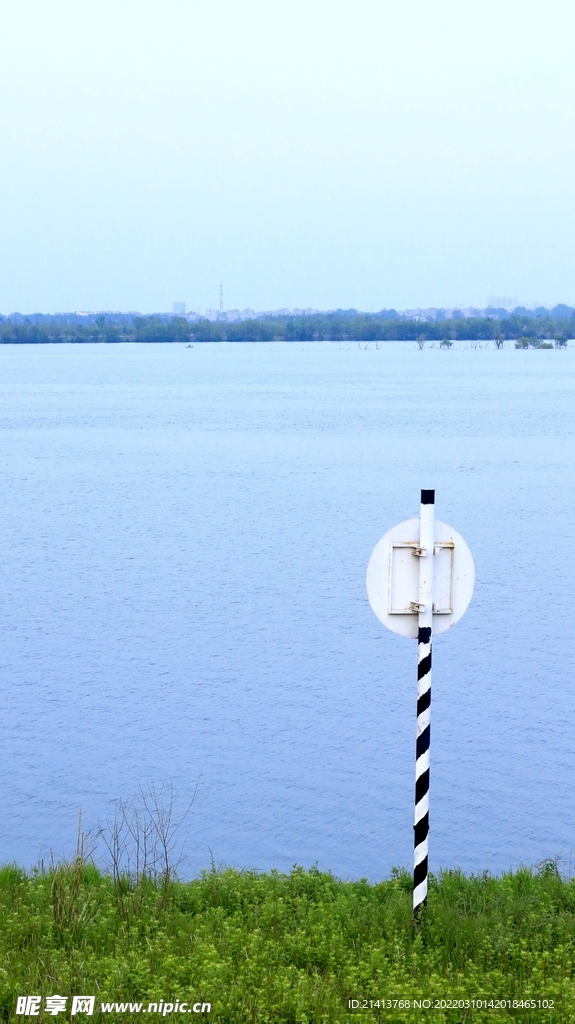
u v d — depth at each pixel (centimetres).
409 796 2036
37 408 13400
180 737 2394
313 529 5197
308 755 2269
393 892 821
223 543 4866
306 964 685
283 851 1792
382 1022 606
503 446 8838
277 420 11331
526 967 676
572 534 5000
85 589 4000
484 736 2397
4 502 6191
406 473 7256
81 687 2795
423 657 739
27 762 2220
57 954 678
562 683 2816
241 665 2998
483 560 4447
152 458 8275
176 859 1680
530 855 1777
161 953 684
